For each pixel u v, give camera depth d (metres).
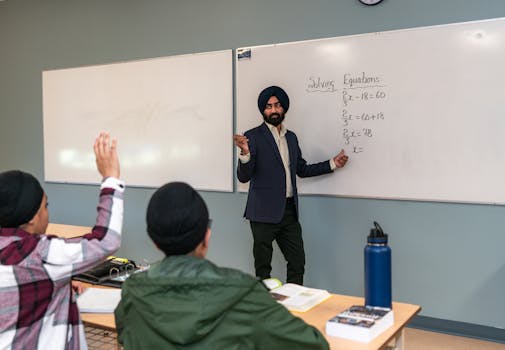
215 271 1.12
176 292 1.08
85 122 4.70
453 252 3.16
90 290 1.91
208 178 4.05
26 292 1.28
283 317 1.12
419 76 3.18
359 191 3.42
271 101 3.28
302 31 3.58
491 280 3.06
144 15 4.33
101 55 4.60
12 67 5.16
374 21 3.31
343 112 3.45
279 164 3.23
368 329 1.40
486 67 2.98
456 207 3.13
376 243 1.59
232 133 3.92
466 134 3.06
